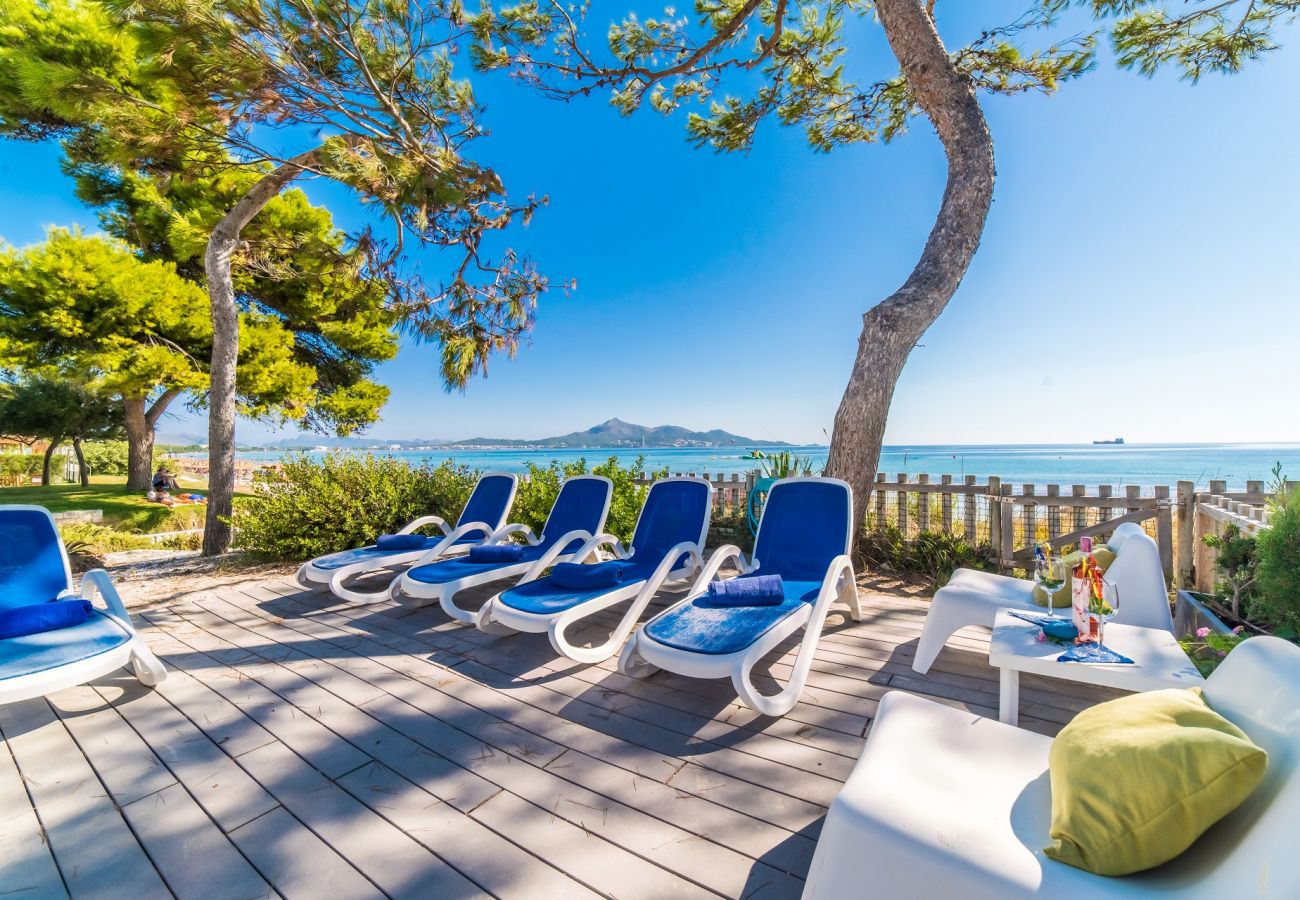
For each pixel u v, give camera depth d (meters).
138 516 11.73
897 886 1.08
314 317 13.07
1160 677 2.00
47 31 6.47
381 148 5.18
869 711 2.68
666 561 3.67
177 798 2.09
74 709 2.81
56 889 1.66
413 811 1.99
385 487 6.91
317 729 2.59
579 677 3.14
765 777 2.16
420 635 3.88
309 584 5.21
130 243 12.44
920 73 5.26
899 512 6.02
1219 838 1.04
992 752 1.50
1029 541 5.43
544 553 4.43
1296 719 1.01
